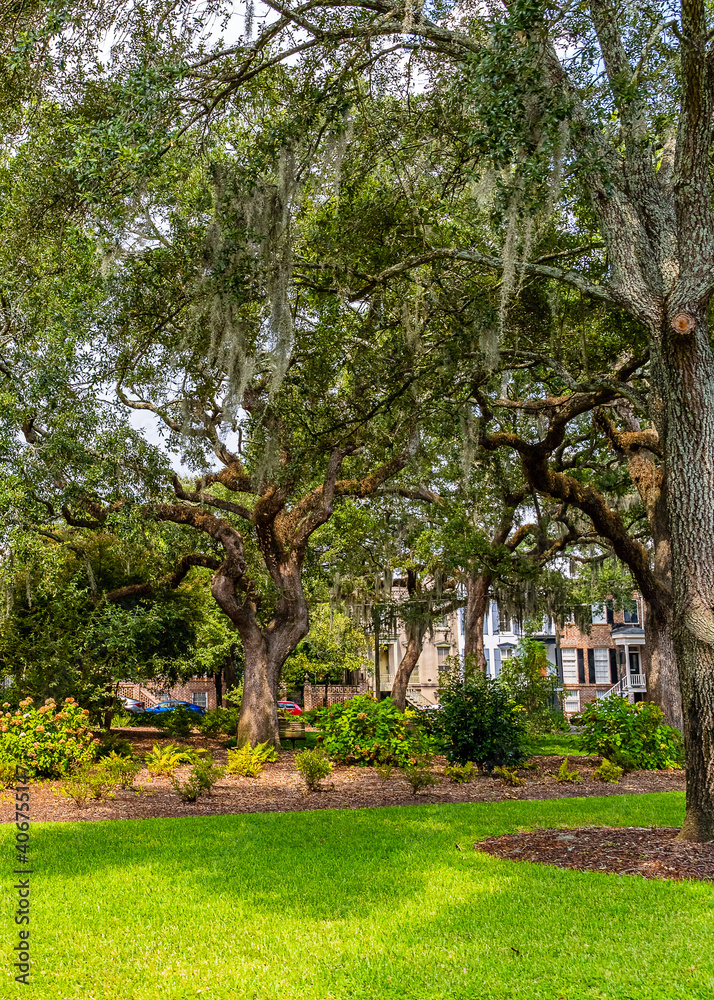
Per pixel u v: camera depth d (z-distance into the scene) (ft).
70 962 14.96
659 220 27.37
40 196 33.19
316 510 54.90
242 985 13.85
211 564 62.54
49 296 38.83
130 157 26.50
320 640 115.34
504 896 19.02
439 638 141.69
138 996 13.47
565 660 137.08
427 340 41.93
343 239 35.17
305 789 39.45
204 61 29.60
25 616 52.47
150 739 70.03
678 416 26.13
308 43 30.50
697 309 25.80
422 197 36.06
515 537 75.46
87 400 43.27
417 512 72.33
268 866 22.39
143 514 47.29
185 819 30.07
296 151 31.30
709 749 24.99
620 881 20.21
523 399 53.62
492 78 25.44
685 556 25.89
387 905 18.49
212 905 18.54
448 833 27.22
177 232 34.35
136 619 53.01
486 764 45.21
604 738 50.21
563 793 38.73
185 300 35.47
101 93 31.86
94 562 58.90
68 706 41.65
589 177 27.94
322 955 15.26
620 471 67.15
